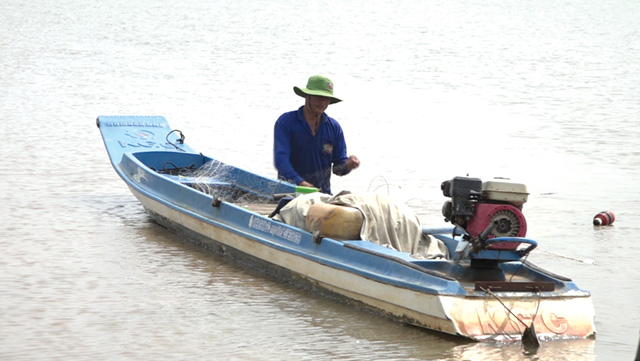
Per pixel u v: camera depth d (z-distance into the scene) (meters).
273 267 9.52
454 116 21.75
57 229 11.38
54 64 30.03
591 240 11.48
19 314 8.30
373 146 17.89
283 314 8.41
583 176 15.33
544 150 17.66
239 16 57.81
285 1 76.94
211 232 10.38
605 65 34.03
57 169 14.88
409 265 7.93
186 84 26.27
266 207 10.89
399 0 82.88
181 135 13.52
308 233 9.00
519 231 7.74
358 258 8.41
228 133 18.72
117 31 44.50
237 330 8.00
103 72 28.44
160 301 8.75
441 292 7.53
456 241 8.98
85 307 8.54
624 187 14.55
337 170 11.14
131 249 10.57
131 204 12.88
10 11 56.03
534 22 59.03
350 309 8.55
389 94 25.45
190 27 48.19
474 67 32.91
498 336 7.57
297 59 34.12
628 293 9.35
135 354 7.42
